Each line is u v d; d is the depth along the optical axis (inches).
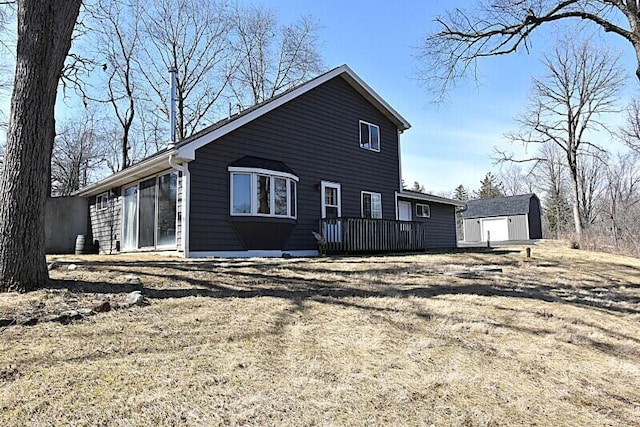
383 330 172.6
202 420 94.7
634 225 1115.9
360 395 113.4
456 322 190.7
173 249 388.5
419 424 101.8
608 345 179.6
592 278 356.5
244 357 132.7
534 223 1433.3
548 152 1251.2
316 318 185.5
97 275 240.4
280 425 95.7
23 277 191.6
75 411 94.3
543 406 119.4
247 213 406.9
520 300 243.3
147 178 445.1
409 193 679.7
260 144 438.6
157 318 167.0
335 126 537.6
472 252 578.2
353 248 487.8
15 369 112.3
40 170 200.5
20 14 201.5
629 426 113.6
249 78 1011.3
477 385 127.6
